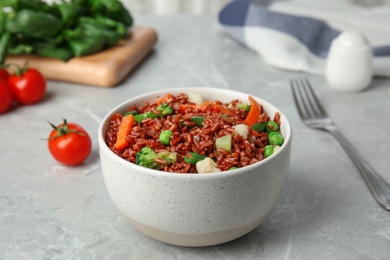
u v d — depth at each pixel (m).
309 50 0.74
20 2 0.68
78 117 0.61
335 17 0.81
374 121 0.60
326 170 0.51
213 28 0.87
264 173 0.37
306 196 0.47
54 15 0.72
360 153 0.53
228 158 0.39
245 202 0.37
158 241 0.41
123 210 0.39
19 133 0.58
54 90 0.68
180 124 0.42
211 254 0.40
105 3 0.73
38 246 0.41
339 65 0.66
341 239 0.42
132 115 0.43
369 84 0.69
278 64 0.73
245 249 0.41
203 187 0.36
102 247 0.41
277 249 0.41
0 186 0.49
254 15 0.77
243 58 0.76
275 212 0.45
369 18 0.81
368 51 0.65
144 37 0.76
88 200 0.47
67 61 0.69
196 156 0.39
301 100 0.63
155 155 0.39
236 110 0.45
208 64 0.74
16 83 0.63
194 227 0.37
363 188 0.48
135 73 0.72
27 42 0.70
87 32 0.70
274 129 0.43
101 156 0.40
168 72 0.72
